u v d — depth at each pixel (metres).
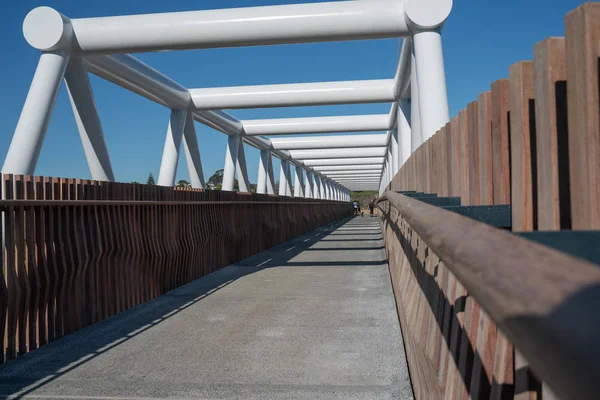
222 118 19.20
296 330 6.32
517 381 1.44
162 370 4.88
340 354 5.27
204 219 11.60
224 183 21.47
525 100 1.95
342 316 7.05
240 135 21.83
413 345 3.93
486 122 2.86
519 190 1.99
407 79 13.22
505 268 0.50
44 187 5.99
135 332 6.39
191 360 5.18
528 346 0.41
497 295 0.48
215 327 6.57
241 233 14.65
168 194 9.50
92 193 7.00
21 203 5.44
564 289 0.37
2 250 5.21
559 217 1.62
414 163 7.45
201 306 7.98
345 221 48.28
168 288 9.45
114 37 9.59
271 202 19.02
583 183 1.45
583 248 0.87
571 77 1.51
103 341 5.99
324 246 19.22
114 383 4.54
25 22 9.33
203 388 4.38
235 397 4.16
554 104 1.64
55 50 9.50
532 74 1.95
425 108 8.94
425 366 3.06
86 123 10.52
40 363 5.18
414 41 9.31
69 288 6.34
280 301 8.24
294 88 15.05
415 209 1.52
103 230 7.20
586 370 0.31
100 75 11.75
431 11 8.95
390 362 4.95
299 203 26.00
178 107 14.87
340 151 34.91
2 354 5.17
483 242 0.63
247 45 9.82
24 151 8.94
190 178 16.09
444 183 4.39
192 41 9.56
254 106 15.16
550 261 0.44
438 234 0.89
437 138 4.88
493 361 1.75
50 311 6.00
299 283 10.06
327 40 9.63
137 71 12.21
